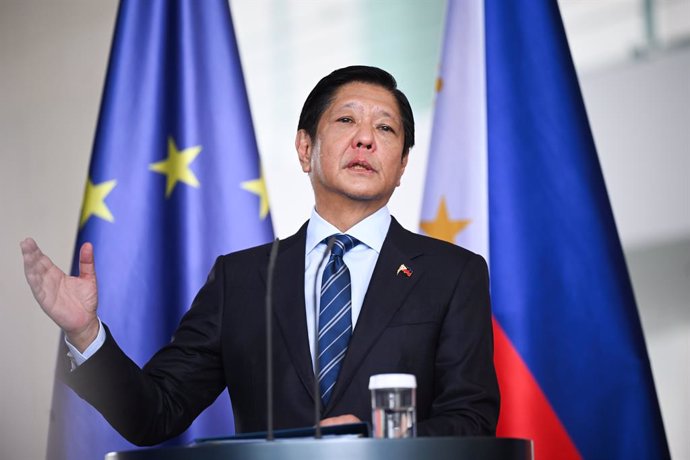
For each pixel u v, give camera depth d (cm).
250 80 1179
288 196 1148
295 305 752
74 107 1202
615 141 1066
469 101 1068
